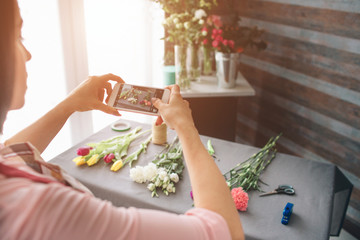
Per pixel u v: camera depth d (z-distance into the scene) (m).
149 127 1.81
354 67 1.92
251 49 2.63
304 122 2.32
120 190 1.30
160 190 1.31
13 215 0.35
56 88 2.33
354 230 2.12
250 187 1.34
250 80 2.72
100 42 2.37
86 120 2.51
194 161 0.55
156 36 2.49
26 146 0.54
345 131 2.05
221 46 2.13
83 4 2.22
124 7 2.34
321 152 2.25
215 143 1.67
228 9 2.51
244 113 2.87
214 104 2.45
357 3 1.83
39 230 0.34
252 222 1.15
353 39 1.89
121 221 0.38
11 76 0.38
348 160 2.08
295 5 2.19
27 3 2.07
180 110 0.64
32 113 2.27
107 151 1.53
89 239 0.36
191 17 2.17
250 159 1.53
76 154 1.55
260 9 2.46
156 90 1.13
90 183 1.34
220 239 0.43
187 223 0.42
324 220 1.17
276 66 2.44
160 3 2.18
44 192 0.36
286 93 2.41
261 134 2.73
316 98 2.19
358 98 1.94
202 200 0.50
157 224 0.39
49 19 2.16
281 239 1.08
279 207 1.23
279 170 1.46
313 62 2.15
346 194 1.56
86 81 0.83
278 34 2.36
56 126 0.73
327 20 2.01
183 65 2.20
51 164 0.55
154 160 1.47
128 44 2.44
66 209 0.36
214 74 2.54
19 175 0.40
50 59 2.24
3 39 0.37
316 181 1.39
